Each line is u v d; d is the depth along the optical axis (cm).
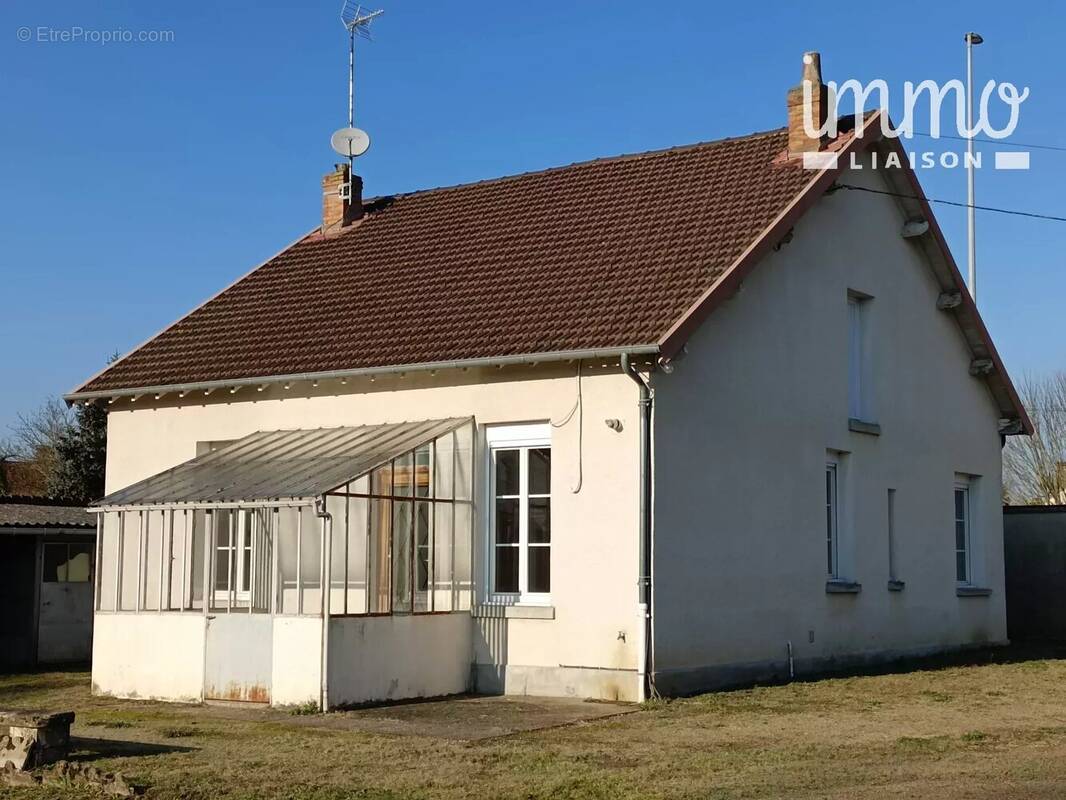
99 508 1703
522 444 1695
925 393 2261
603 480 1602
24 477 4612
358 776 1070
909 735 1266
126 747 1224
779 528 1805
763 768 1082
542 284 1833
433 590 1652
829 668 1894
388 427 1772
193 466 1809
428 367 1695
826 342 1958
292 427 1886
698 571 1638
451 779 1052
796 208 1788
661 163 2125
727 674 1677
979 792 960
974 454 2425
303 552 1658
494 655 1667
